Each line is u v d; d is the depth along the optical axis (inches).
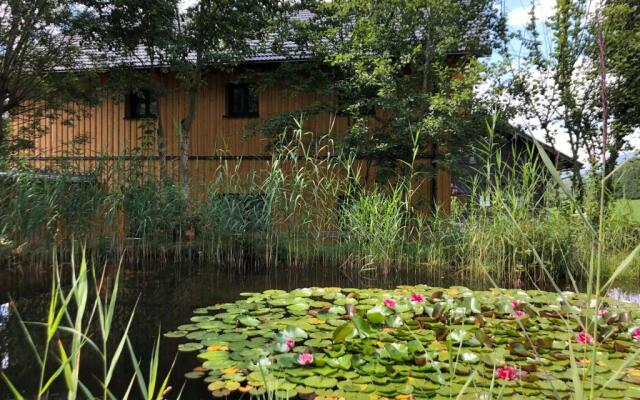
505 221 239.5
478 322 134.6
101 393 97.3
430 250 259.8
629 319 138.1
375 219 255.1
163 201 274.8
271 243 263.1
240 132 477.7
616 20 321.7
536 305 169.6
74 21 342.3
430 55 335.0
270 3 374.3
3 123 394.0
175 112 493.4
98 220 265.6
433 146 360.5
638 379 98.0
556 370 104.3
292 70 415.5
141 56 429.1
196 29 357.7
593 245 47.7
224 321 145.8
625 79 334.3
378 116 361.7
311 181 277.7
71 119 441.4
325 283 220.1
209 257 271.7
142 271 242.7
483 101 329.1
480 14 338.0
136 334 136.3
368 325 116.9
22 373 107.4
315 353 111.3
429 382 97.8
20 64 368.5
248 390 96.4
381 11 335.9
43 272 230.5
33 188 248.5
